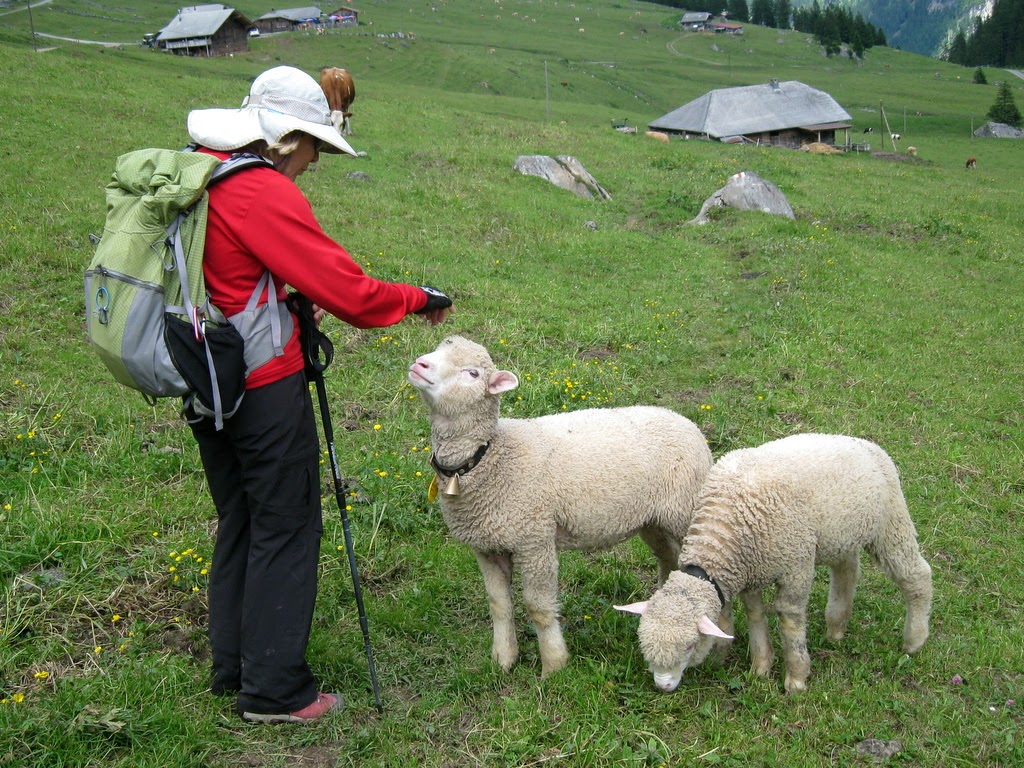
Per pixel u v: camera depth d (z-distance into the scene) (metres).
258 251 3.57
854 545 4.64
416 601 5.05
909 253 16.83
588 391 8.44
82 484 5.92
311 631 4.64
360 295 3.74
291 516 3.88
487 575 4.55
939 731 4.16
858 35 132.50
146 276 3.46
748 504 4.40
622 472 4.63
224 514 4.13
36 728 3.73
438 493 4.52
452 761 3.86
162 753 3.69
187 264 3.50
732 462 4.68
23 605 4.63
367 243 13.18
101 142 17.67
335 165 18.83
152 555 5.22
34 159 15.57
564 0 169.25
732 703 4.35
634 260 14.55
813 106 56.91
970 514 6.54
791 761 3.90
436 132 25.64
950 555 5.98
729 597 4.45
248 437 3.75
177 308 3.50
